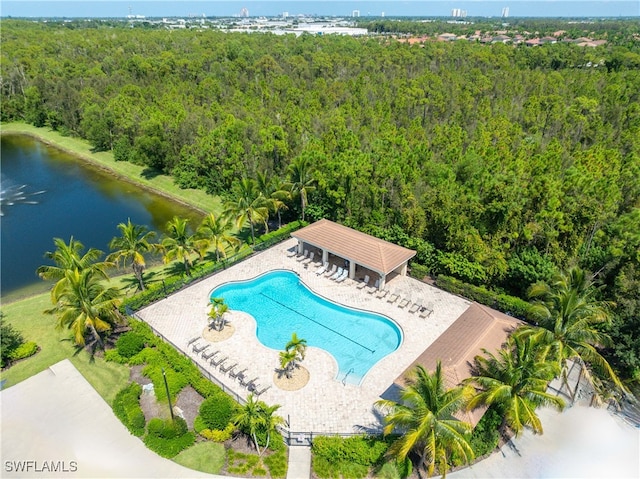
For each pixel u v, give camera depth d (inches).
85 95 3294.8
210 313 1209.4
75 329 1066.7
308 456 884.6
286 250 1723.7
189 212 2256.4
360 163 1676.9
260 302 1409.9
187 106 2947.8
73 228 2079.2
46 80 3718.0
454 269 1429.6
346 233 1558.8
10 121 3848.4
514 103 2874.0
